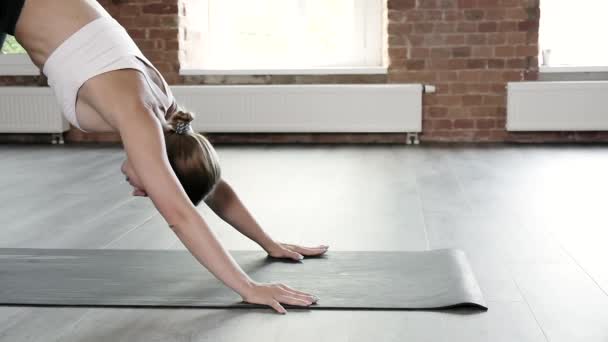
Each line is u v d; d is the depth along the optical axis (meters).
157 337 2.01
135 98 2.04
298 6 7.36
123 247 3.03
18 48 7.46
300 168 5.40
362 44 7.34
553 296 2.35
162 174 2.00
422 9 6.97
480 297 2.28
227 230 3.36
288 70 7.16
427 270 2.60
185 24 7.32
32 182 4.86
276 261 2.76
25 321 2.15
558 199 4.07
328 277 2.54
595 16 7.09
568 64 7.16
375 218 3.62
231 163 5.70
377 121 6.96
